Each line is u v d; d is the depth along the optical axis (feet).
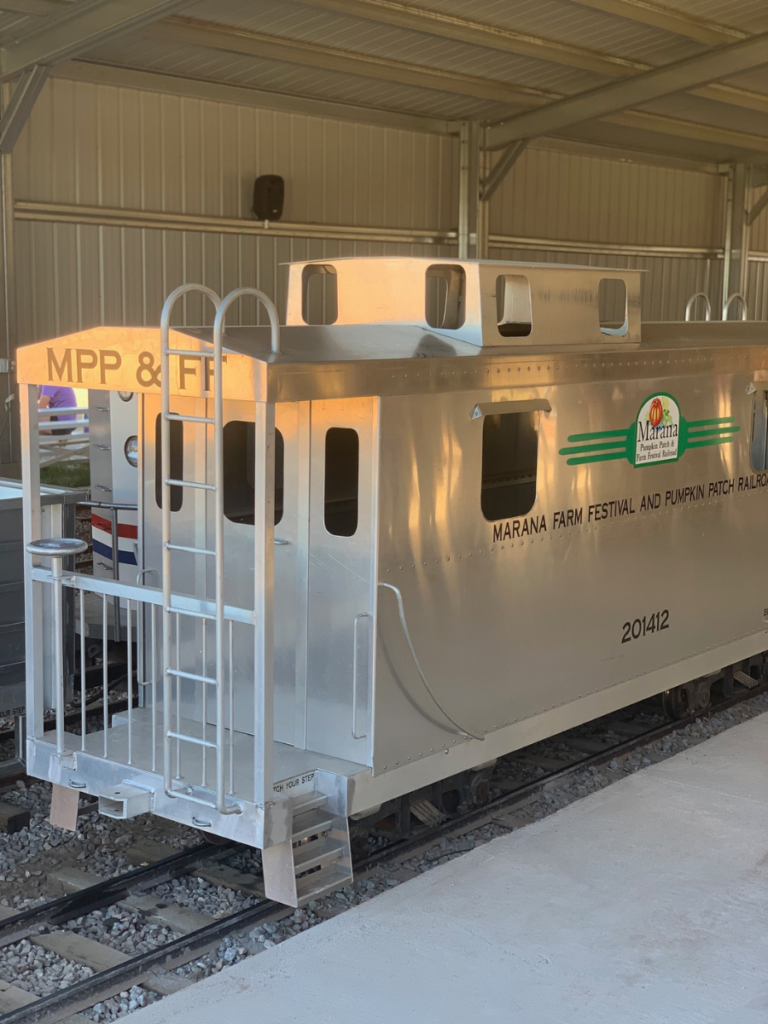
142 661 18.01
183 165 41.45
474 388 15.94
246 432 16.52
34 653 16.47
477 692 16.87
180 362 13.98
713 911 14.55
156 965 13.82
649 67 43.42
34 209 37.45
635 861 15.97
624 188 59.93
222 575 13.69
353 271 18.03
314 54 38.34
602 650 19.34
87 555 32.14
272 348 13.74
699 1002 12.44
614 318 61.11
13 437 37.68
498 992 12.61
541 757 21.79
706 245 66.03
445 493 15.83
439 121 49.32
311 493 15.53
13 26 32.68
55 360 15.47
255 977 12.91
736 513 22.43
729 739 21.15
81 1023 12.71
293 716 16.19
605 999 12.49
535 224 55.36
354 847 16.51
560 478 17.87
